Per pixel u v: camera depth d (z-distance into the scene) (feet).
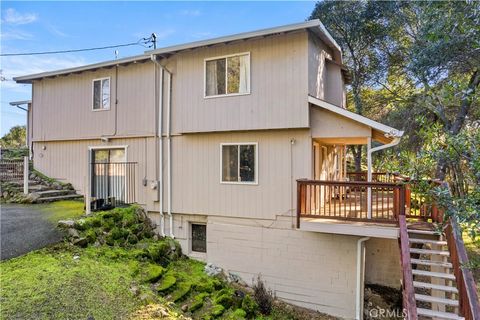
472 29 19.86
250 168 26.81
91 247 22.00
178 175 29.96
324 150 32.91
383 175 38.29
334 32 56.18
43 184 36.04
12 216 25.99
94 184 34.63
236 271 27.07
